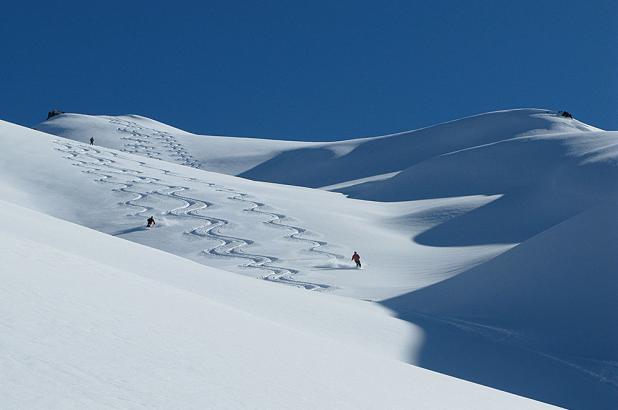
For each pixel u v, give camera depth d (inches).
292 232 2332.7
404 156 4913.9
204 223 2335.1
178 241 2118.6
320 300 971.9
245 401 259.1
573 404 803.4
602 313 1088.2
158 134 6151.6
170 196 2635.3
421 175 3693.4
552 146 3661.4
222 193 2780.5
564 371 916.6
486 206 2817.4
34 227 764.0
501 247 2223.2
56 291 320.8
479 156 3688.5
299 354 370.0
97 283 372.2
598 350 1009.5
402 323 987.3
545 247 1314.0
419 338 909.2
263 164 5374.0
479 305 1228.5
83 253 696.4
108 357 258.2
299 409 270.2
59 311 292.0
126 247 898.1
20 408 191.9
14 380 210.7
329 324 828.6
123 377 243.1
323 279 1775.3
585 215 1344.7
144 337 297.3
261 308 778.8
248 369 303.7
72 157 3006.9
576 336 1048.2
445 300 1302.9
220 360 302.8
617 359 982.4
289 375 315.9
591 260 1214.9
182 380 260.5
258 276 1781.5
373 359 450.9
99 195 2551.7
